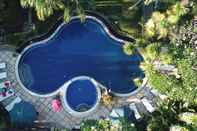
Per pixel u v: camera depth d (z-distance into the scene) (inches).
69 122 1454.2
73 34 1539.1
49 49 1525.6
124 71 1521.9
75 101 1473.9
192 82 1184.8
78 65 1521.9
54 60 1519.4
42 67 1508.4
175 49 1227.9
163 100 1330.0
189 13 1261.1
